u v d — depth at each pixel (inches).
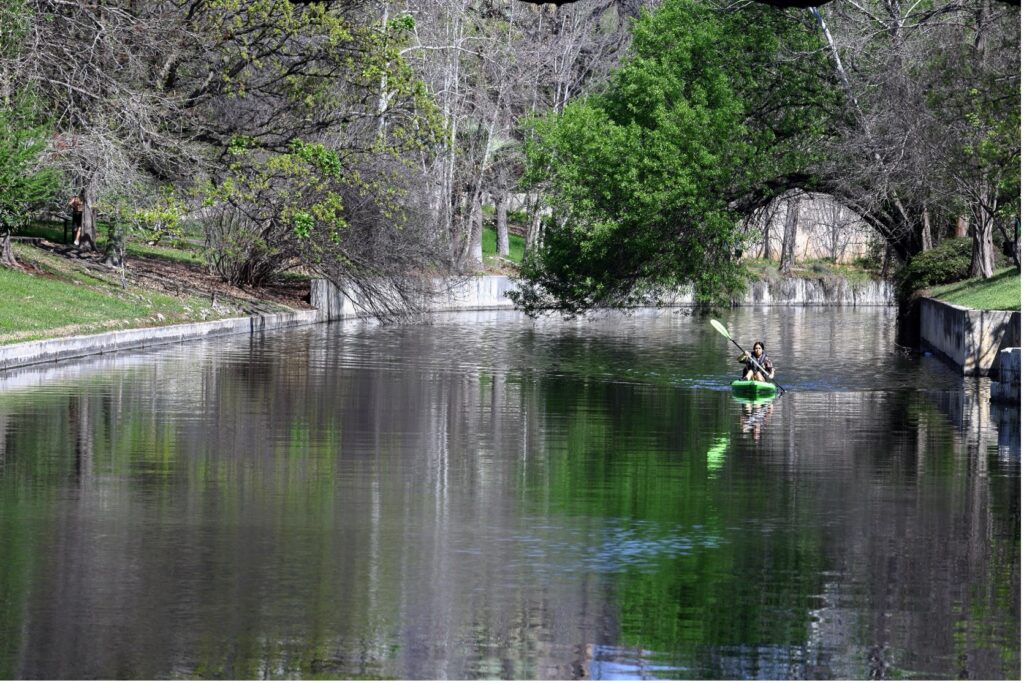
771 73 2208.4
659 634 529.7
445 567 635.5
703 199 2058.3
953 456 1013.2
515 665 492.1
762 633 532.7
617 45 4249.5
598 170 2144.4
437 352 2025.1
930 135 2001.7
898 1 2123.5
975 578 624.1
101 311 2001.7
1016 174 1957.4
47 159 2020.2
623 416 1261.1
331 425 1143.6
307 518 745.6
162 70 2288.4
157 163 2245.3
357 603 569.6
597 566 642.2
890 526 743.7
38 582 597.9
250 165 2261.3
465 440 1072.2
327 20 2153.1
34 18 1990.7
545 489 850.1
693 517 765.3
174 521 732.0
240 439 1047.0
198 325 2187.5
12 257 2105.1
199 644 510.6
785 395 1501.0
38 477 860.0
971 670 489.7
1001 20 1958.7
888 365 1920.5
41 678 470.9
